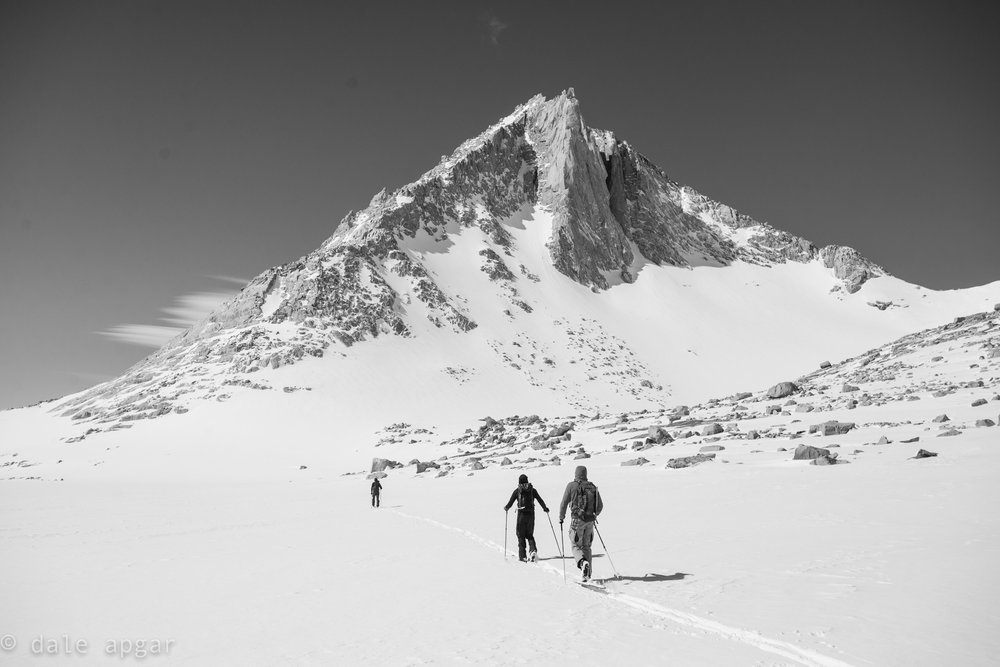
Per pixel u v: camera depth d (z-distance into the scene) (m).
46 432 114.06
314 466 84.75
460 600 10.21
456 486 41.38
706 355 183.50
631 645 7.26
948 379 54.38
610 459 44.47
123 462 88.88
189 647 8.13
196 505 38.22
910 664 6.12
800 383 79.69
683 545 13.80
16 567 15.61
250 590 11.86
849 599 8.45
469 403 127.81
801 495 19.97
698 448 42.00
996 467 21.14
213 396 118.12
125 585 12.84
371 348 144.12
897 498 17.36
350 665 7.04
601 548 14.35
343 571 13.50
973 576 9.16
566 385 148.50
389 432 103.56
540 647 7.33
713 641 7.32
